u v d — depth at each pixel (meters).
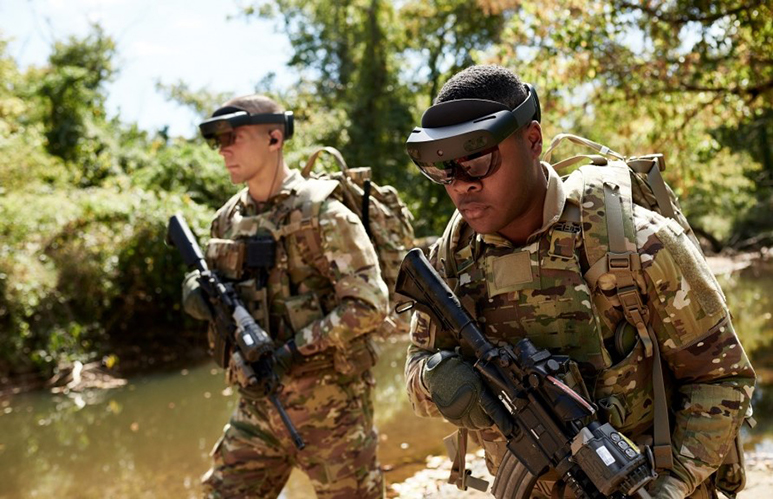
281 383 2.94
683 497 1.62
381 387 7.91
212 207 12.61
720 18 8.44
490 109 1.60
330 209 3.05
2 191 10.56
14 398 8.30
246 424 3.08
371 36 20.52
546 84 9.08
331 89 22.48
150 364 9.88
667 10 8.55
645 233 1.64
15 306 8.84
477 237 1.84
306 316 3.04
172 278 10.73
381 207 3.40
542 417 1.62
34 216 9.74
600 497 1.54
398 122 19.88
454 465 2.00
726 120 10.11
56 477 5.59
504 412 1.70
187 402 7.85
